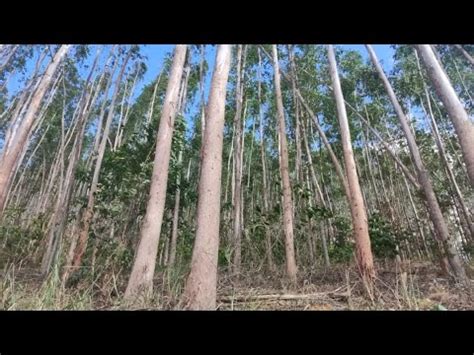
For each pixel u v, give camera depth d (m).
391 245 7.96
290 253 6.37
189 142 11.34
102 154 7.40
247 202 14.11
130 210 7.42
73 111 13.26
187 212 9.84
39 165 17.67
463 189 13.13
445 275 7.02
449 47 10.74
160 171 4.85
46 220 9.74
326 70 12.42
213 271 3.57
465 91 11.19
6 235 8.55
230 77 12.42
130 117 13.20
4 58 7.01
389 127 14.27
